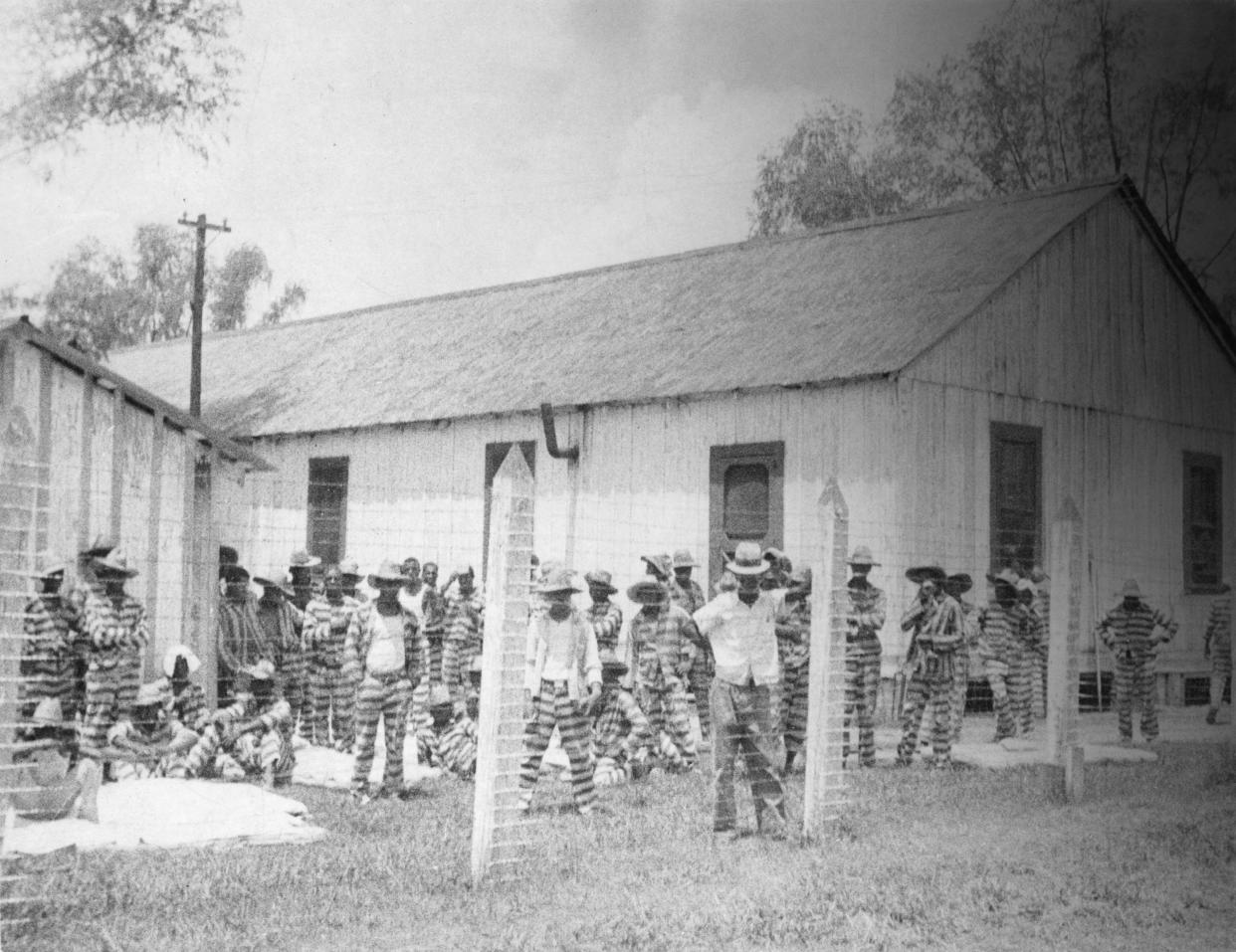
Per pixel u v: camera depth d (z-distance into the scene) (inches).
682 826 409.7
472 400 796.0
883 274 748.6
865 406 647.1
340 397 887.1
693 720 575.5
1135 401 770.8
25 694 377.4
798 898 343.3
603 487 738.8
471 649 529.7
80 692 398.0
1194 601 803.4
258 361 991.6
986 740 597.3
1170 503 786.2
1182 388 800.3
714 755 401.7
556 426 762.8
